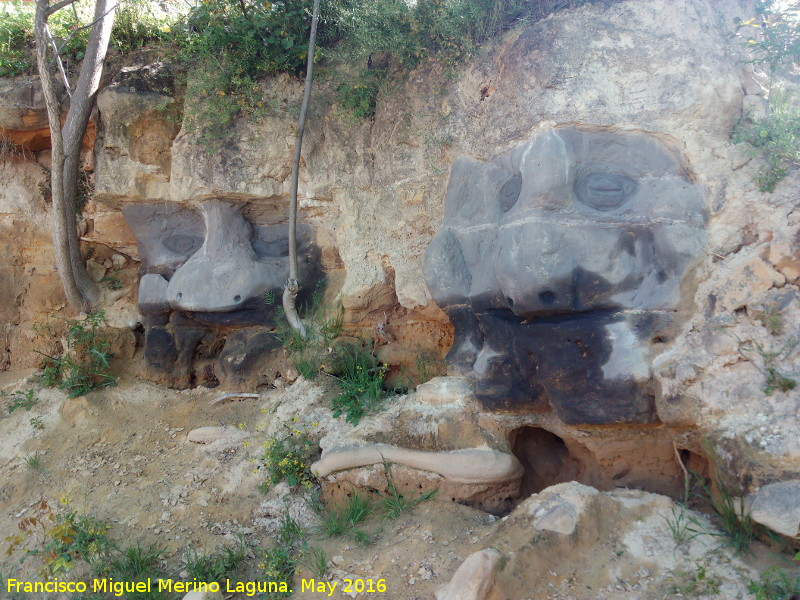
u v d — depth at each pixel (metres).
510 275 4.00
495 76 4.53
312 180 5.45
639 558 3.44
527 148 4.11
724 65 3.98
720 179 3.88
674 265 3.84
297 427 4.93
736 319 3.66
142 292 5.91
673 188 3.91
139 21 6.27
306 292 5.75
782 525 3.11
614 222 3.92
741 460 3.33
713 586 3.16
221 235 5.68
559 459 4.68
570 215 3.94
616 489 4.02
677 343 3.76
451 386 4.62
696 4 4.06
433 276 4.71
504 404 4.31
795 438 3.23
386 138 5.20
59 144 5.45
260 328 5.86
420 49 4.95
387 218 5.21
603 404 3.88
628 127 3.98
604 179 3.99
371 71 5.29
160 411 5.65
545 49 4.14
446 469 4.27
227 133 5.52
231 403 5.63
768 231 3.74
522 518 3.67
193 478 4.82
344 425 4.80
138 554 4.06
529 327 4.13
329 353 5.38
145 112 5.65
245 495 4.65
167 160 5.75
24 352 6.48
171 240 5.97
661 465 4.15
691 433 3.71
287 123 5.47
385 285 5.36
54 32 6.30
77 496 4.74
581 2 4.25
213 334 6.08
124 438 5.37
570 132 4.05
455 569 3.56
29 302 6.52
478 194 4.55
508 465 4.27
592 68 4.03
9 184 6.38
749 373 3.50
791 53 3.96
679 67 3.94
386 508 4.30
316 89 5.52
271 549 4.14
